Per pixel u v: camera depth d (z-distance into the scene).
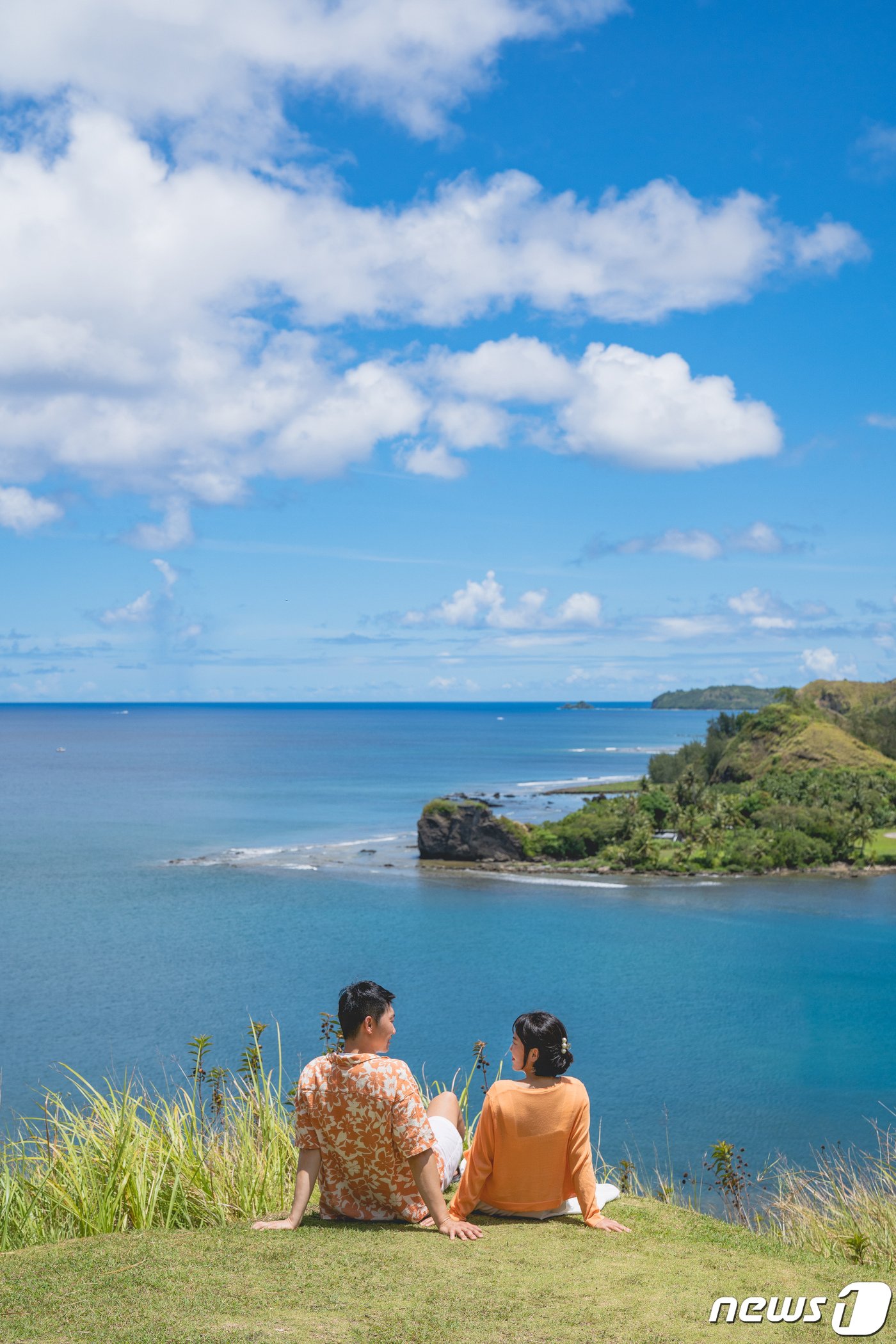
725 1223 5.51
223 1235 4.77
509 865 125.44
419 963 82.50
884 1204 6.81
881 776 170.12
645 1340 3.64
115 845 141.62
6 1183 5.59
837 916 98.50
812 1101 53.00
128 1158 5.69
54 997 71.12
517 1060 5.42
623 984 77.25
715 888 112.00
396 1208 5.08
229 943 87.62
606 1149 45.38
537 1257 4.57
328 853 134.75
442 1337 3.62
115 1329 3.56
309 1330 3.62
